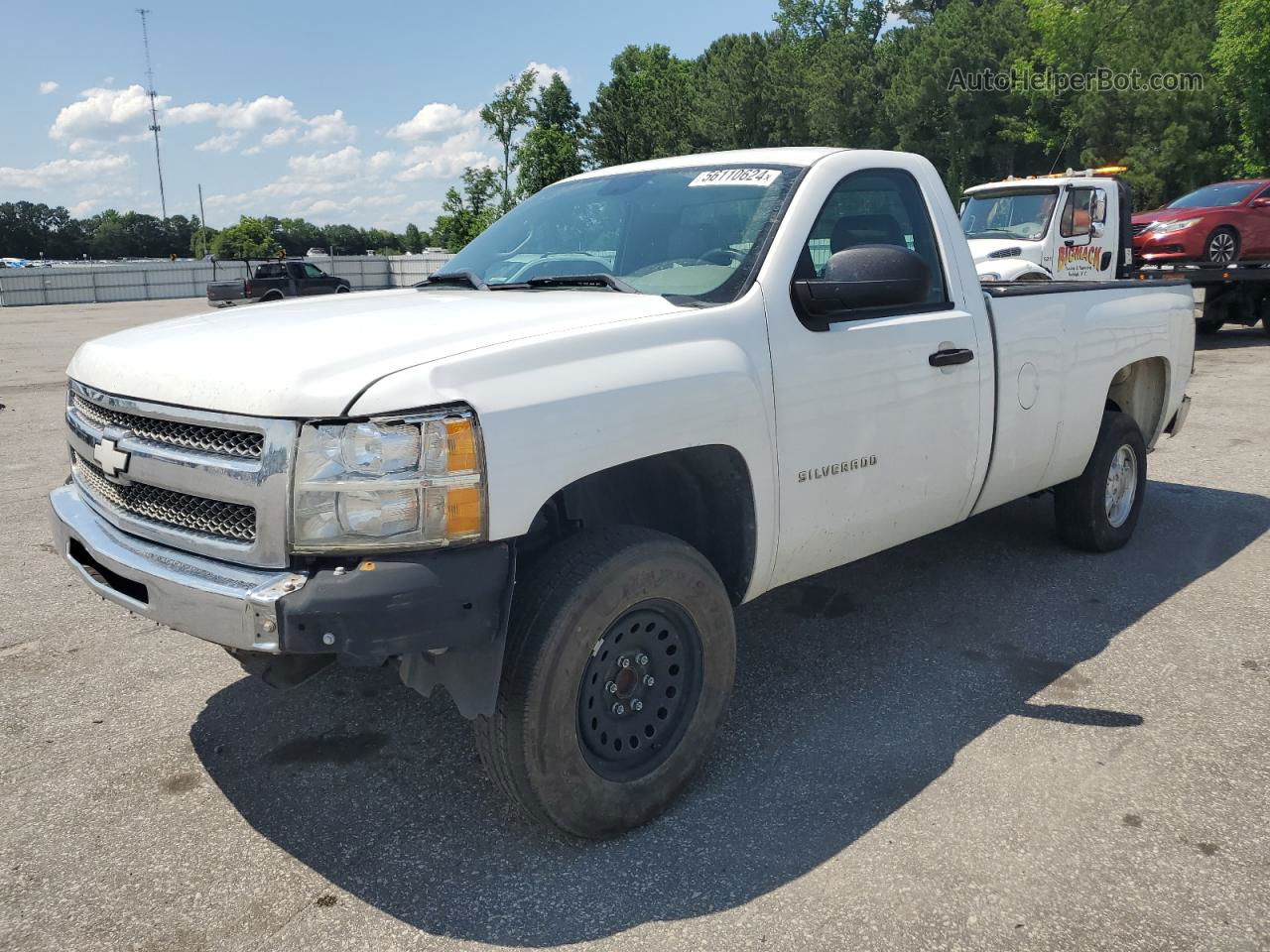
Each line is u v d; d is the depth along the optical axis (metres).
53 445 8.95
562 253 3.84
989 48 42.97
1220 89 31.20
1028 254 12.20
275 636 2.36
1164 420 5.65
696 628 2.98
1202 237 14.58
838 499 3.46
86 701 3.84
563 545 2.75
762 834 2.89
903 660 4.08
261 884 2.71
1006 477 4.33
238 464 2.49
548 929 2.51
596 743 2.83
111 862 2.82
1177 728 3.48
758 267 3.26
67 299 47.84
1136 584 4.91
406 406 2.38
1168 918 2.50
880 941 2.43
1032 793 3.08
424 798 3.13
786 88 53.56
